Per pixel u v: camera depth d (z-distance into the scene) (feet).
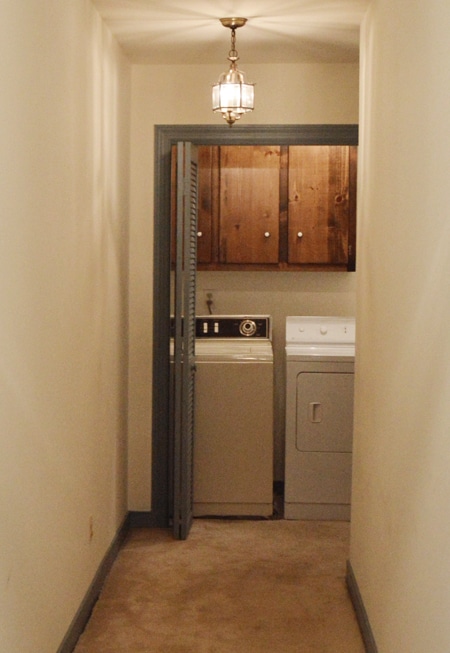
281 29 12.85
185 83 15.35
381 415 9.75
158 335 15.62
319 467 16.42
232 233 18.28
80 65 10.53
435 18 7.13
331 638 11.03
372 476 10.45
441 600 6.47
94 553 12.09
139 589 12.63
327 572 13.51
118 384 14.37
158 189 15.46
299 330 17.04
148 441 15.79
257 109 15.38
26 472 8.16
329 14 11.93
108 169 12.88
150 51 14.33
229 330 18.06
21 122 7.79
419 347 7.57
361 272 12.01
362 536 11.42
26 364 8.11
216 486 16.40
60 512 9.72
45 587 9.02
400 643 8.21
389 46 9.63
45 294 8.82
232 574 13.34
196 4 11.43
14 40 7.51
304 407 16.40
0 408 7.25
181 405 14.93
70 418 10.19
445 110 6.67
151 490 15.84
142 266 15.56
